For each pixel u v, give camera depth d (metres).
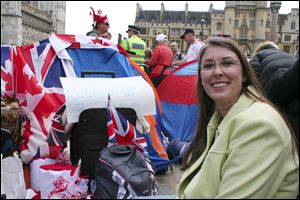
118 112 3.90
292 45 109.38
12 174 3.47
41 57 4.93
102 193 3.29
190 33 9.70
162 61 9.28
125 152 3.43
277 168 2.18
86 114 3.88
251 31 110.00
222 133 2.46
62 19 97.69
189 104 6.73
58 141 4.10
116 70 5.33
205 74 2.67
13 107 4.48
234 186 2.17
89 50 5.28
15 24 67.94
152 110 4.25
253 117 2.30
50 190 3.78
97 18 6.68
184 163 3.07
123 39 10.42
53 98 4.63
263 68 3.58
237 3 109.94
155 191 3.37
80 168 3.83
